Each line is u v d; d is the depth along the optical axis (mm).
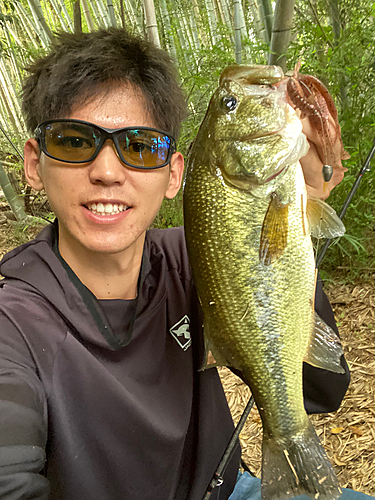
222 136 486
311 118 445
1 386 333
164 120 415
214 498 549
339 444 927
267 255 479
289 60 1279
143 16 1697
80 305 417
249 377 491
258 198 476
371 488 815
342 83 1257
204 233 483
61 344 393
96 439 403
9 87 3525
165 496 470
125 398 413
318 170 494
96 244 384
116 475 420
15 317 384
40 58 416
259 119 472
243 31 1817
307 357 495
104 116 372
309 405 556
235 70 498
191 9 2430
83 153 370
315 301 528
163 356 478
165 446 443
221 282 482
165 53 432
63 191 378
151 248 551
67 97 371
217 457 530
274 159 466
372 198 1320
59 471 394
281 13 1147
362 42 1179
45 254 435
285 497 455
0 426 310
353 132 1228
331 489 454
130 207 391
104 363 427
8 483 292
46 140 375
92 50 376
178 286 527
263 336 480
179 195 1632
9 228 2678
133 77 384
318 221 496
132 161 382
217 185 481
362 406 1000
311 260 496
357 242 1273
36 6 2238
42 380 376
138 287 478
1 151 2979
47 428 381
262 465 470
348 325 1275
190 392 495
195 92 1651
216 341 491
